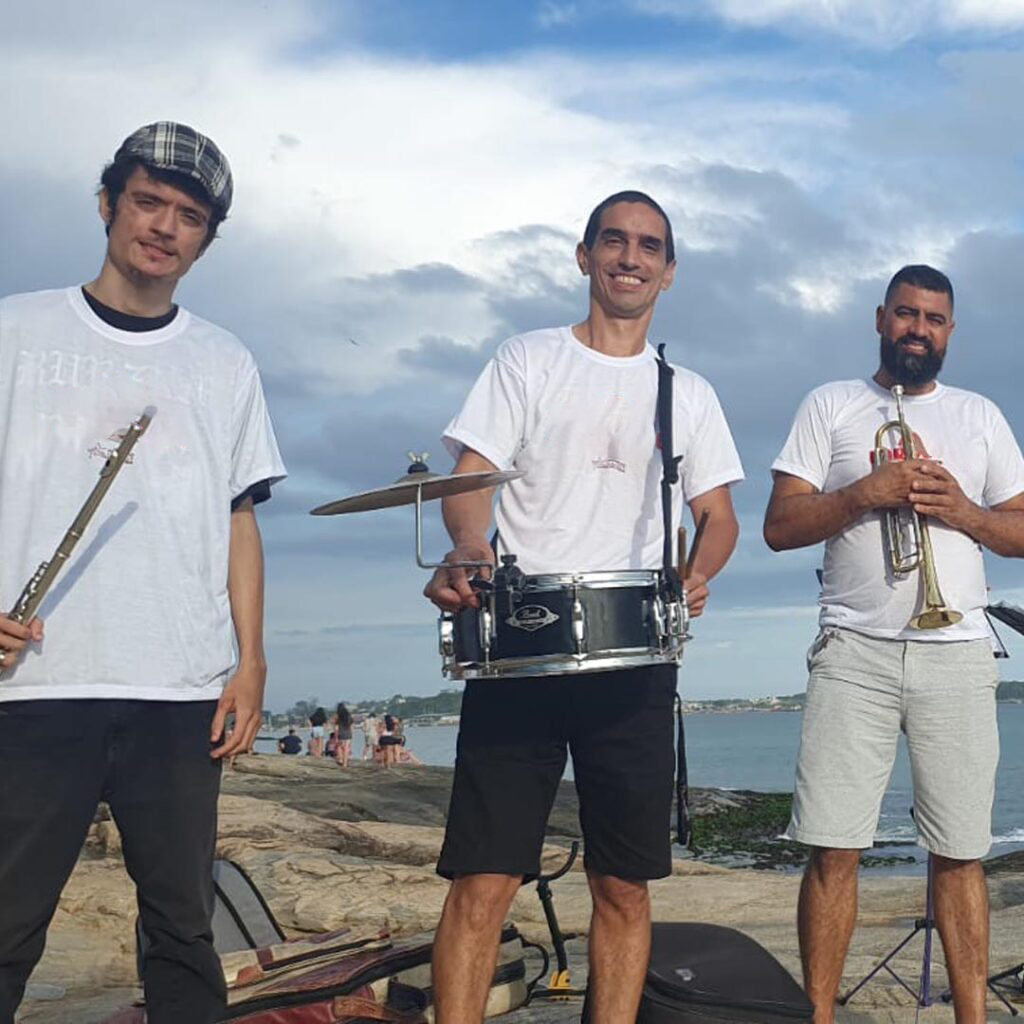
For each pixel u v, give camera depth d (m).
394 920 7.06
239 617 3.52
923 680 4.34
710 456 4.08
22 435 3.23
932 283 4.53
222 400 3.46
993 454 4.62
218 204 3.37
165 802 3.20
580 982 5.55
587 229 4.02
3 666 3.09
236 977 4.11
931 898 4.43
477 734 3.77
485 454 3.86
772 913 7.35
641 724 3.75
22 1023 5.52
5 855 3.06
